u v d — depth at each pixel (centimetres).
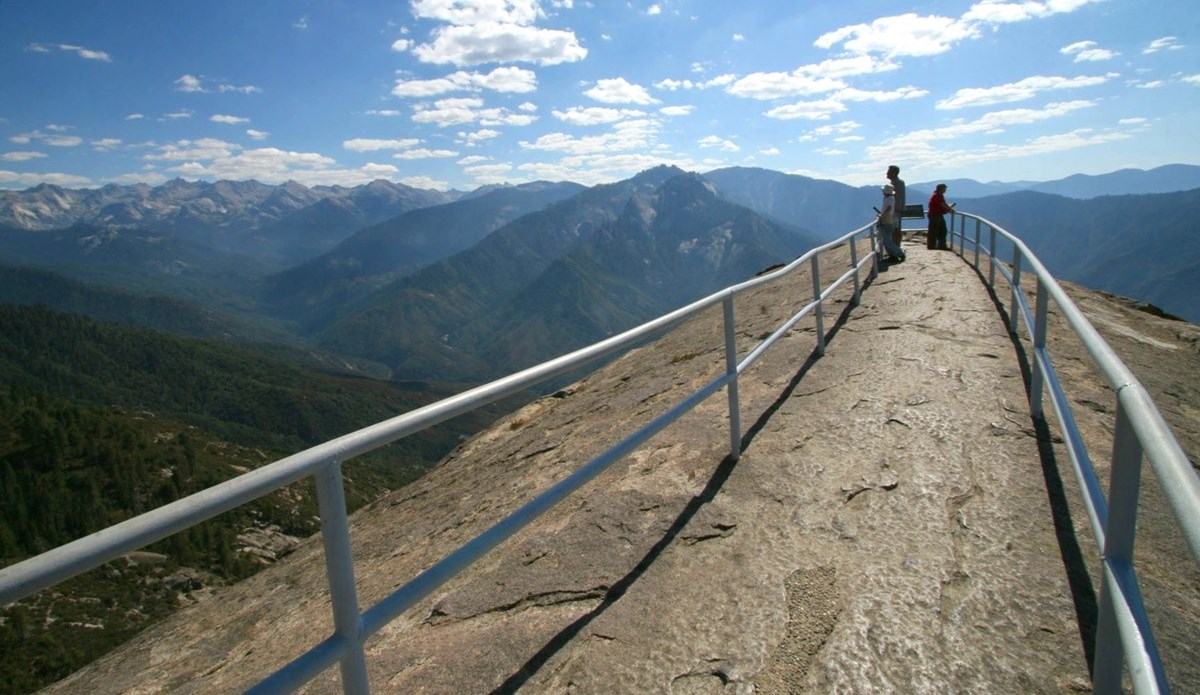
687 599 351
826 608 333
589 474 338
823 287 1268
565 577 385
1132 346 867
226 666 457
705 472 498
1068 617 313
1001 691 277
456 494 724
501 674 310
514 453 798
